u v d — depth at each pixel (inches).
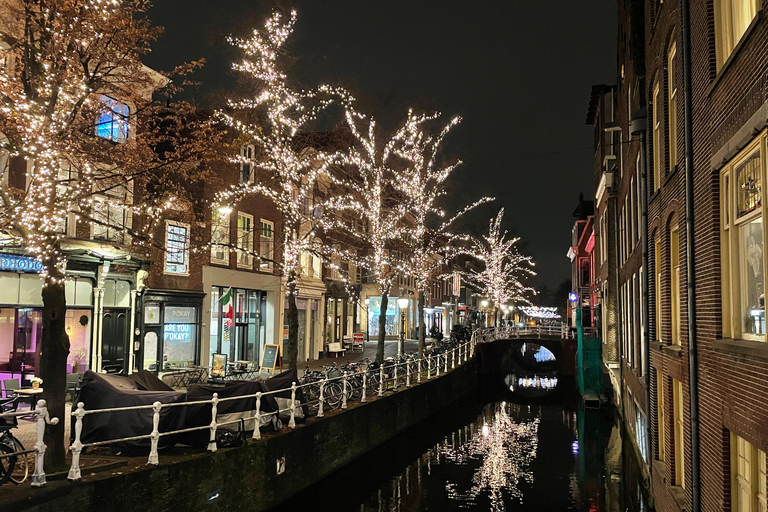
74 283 662.5
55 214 349.1
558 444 877.8
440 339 1750.7
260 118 745.6
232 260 942.4
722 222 267.6
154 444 363.6
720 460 265.0
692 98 318.3
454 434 957.2
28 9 358.6
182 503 374.0
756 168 228.8
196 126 497.7
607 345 1215.6
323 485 564.1
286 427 520.1
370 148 900.0
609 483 664.4
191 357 851.4
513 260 2107.5
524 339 1936.5
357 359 1234.6
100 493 319.0
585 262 2172.7
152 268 779.4
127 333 737.6
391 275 1012.5
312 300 1215.6
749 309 242.4
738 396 237.3
